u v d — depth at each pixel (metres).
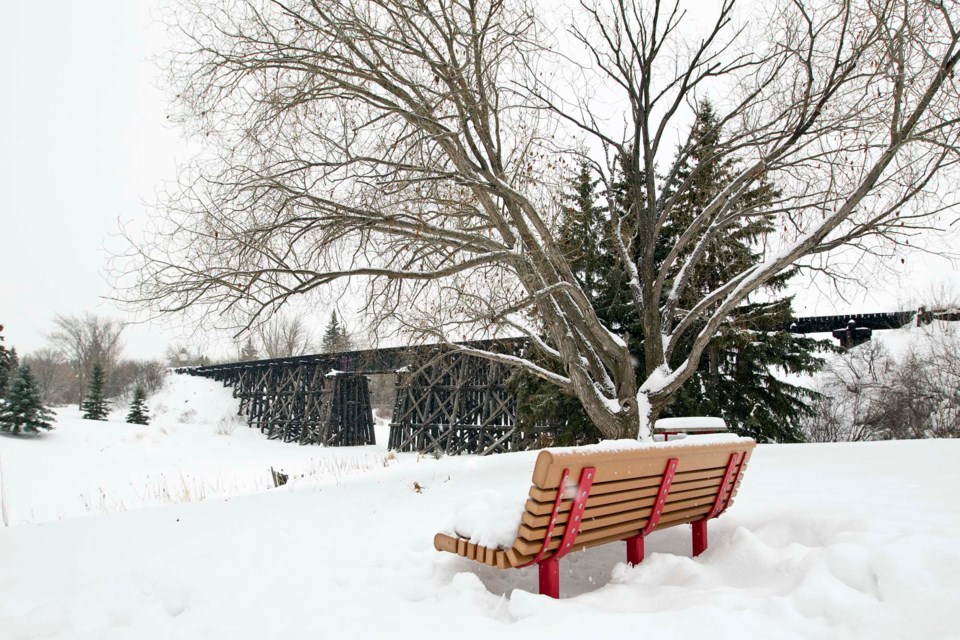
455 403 25.00
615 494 2.96
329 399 31.53
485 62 8.81
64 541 4.73
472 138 8.71
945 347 18.95
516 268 8.16
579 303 8.38
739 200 11.38
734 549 3.38
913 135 7.58
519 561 2.69
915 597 2.29
